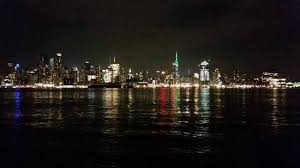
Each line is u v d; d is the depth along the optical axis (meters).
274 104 175.38
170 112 130.12
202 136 71.44
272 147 59.03
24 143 63.97
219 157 51.72
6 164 48.69
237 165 47.28
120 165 47.69
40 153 55.09
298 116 113.31
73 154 54.12
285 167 46.22
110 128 84.44
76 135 73.25
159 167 46.66
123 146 60.69
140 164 48.09
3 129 83.69
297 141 64.88
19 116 116.62
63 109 146.75
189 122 97.00
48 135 73.56
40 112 132.12
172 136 71.44
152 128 84.06
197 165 47.53
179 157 51.94
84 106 164.75
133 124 92.56
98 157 51.88
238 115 117.19
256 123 94.19
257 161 49.25
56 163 48.97
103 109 145.50
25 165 48.16
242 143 63.19
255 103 183.50
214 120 101.75
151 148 58.38
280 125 89.50
